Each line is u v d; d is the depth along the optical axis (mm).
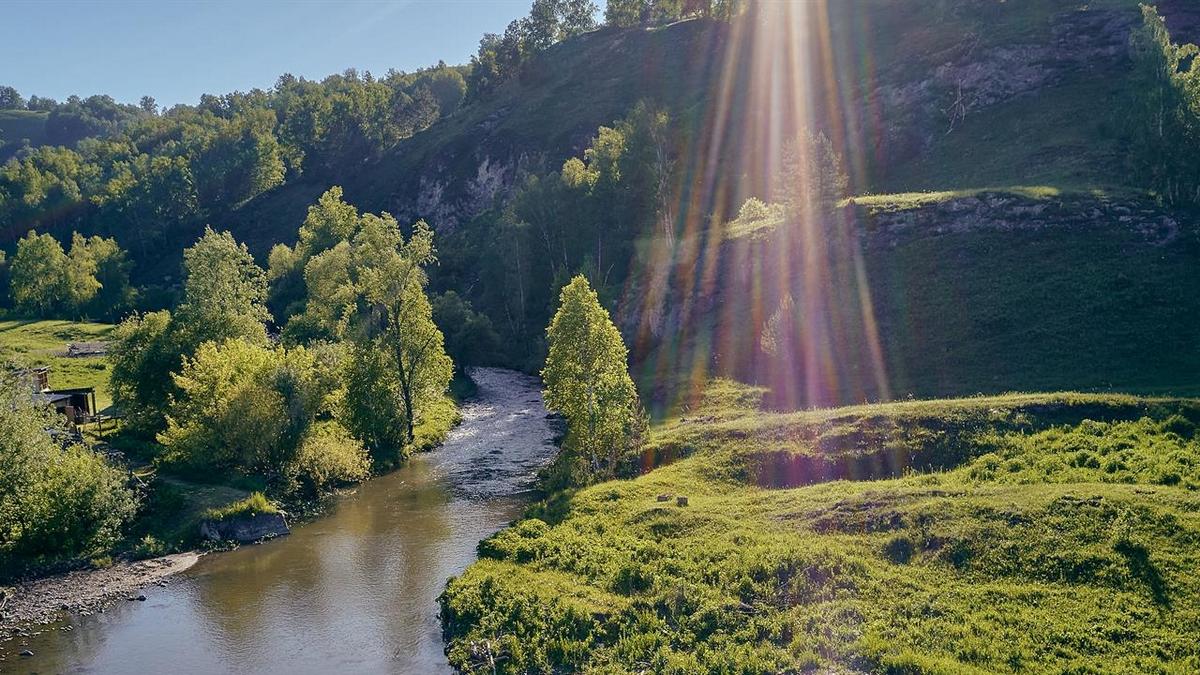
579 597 28391
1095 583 23875
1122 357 45125
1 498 35688
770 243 70500
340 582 33469
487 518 40938
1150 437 32781
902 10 118062
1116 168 64688
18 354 88125
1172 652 20719
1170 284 49500
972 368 48625
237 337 61875
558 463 44812
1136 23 83312
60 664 27312
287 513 42781
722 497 35969
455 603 29484
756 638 24266
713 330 66312
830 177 69438
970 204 62406
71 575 35125
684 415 53031
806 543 29031
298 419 48344
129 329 61438
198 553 37562
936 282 57781
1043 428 35594
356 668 26406
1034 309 51531
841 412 41750
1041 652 21422
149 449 51594
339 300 78938
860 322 57469
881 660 21859
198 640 28797
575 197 98375
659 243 85062
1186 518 25469
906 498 30750
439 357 59969
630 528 33594
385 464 51938
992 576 25219
